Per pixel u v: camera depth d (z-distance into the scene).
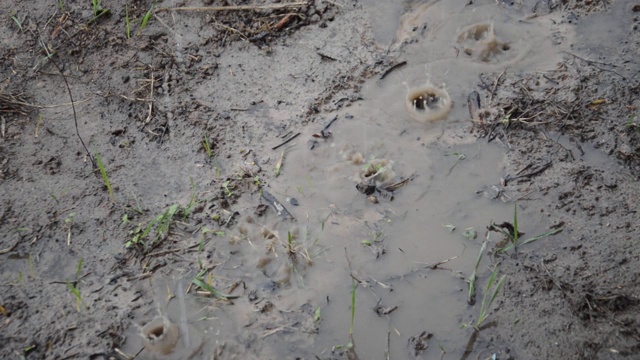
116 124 0.91
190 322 0.80
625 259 0.81
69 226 0.85
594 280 0.80
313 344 0.79
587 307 0.79
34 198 0.87
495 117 0.90
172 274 0.83
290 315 0.81
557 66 0.92
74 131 0.91
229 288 0.82
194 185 0.87
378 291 0.81
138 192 0.87
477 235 0.84
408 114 0.91
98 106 0.92
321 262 0.83
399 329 0.80
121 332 0.80
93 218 0.85
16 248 0.84
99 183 0.87
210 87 0.93
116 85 0.93
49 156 0.89
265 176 0.88
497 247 0.83
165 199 0.86
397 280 0.82
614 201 0.84
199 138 0.90
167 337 0.80
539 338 0.78
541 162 0.87
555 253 0.82
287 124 0.90
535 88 0.91
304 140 0.89
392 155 0.88
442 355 0.79
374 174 0.87
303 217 0.85
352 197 0.86
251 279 0.82
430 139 0.89
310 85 0.93
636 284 0.80
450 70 0.93
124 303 0.81
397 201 0.86
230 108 0.92
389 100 0.92
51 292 0.82
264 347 0.79
